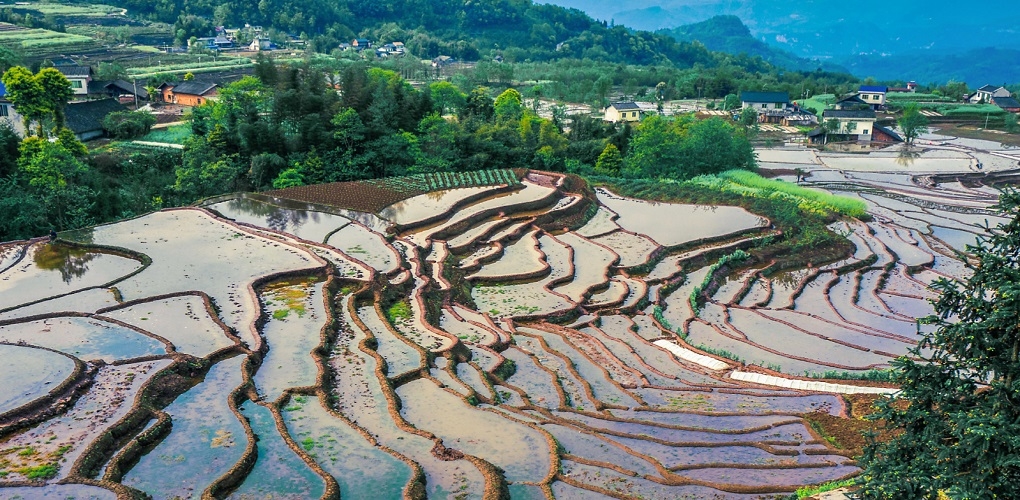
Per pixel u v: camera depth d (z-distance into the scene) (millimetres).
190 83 126562
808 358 45625
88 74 121938
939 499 22078
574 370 41844
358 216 66500
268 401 33281
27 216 57469
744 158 105125
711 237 69750
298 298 46062
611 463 30062
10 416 29406
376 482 27125
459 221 66938
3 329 38500
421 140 93250
